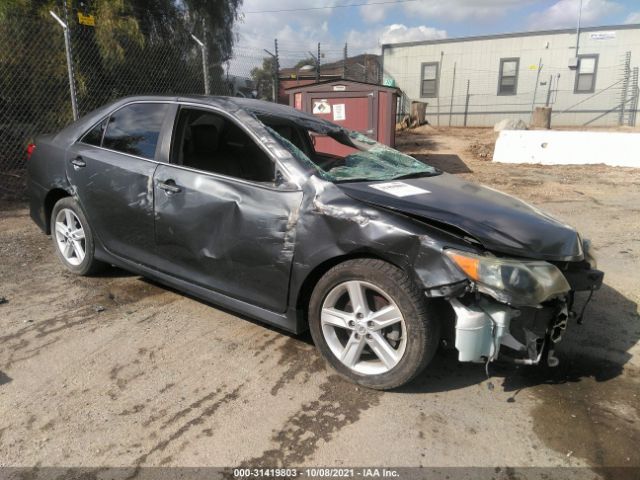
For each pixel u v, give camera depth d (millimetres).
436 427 2654
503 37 25141
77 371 3051
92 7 9141
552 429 2662
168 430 2570
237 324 3701
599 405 2877
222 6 12312
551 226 3055
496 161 12766
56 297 4047
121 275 4527
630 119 24219
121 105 4066
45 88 8602
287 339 3510
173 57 10500
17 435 2492
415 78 27344
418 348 2707
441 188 3400
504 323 2609
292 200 3014
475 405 2846
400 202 2914
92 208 3994
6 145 8297
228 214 3205
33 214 4625
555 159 12180
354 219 2807
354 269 2807
